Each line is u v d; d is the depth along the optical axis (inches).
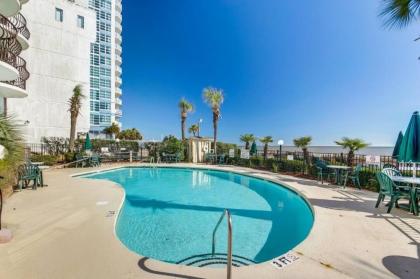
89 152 660.7
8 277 108.2
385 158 379.6
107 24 1674.5
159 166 673.6
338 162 462.3
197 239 195.6
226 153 799.7
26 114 914.1
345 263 123.6
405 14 225.9
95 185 352.5
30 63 931.3
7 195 268.7
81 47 1082.7
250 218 253.1
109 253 133.3
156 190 405.7
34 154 602.2
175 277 109.2
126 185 452.4
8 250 136.3
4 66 320.8
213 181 499.8
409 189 223.5
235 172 571.8
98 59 1608.0
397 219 198.5
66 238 154.6
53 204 241.4
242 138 904.3
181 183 475.8
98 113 1592.0
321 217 203.8
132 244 185.3
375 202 261.0
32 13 940.0
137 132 1838.1
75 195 284.2
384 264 123.0
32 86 932.6
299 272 114.3
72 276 109.6
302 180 429.7
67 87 1028.5
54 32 1002.1
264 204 313.1
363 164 377.7
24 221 187.9
